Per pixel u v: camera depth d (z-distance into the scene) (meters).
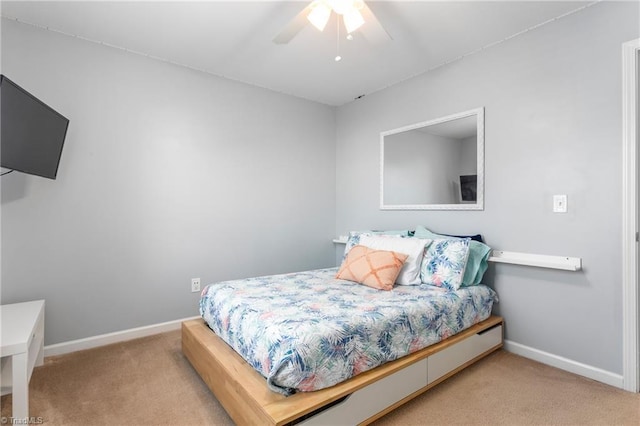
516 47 2.36
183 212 2.89
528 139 2.30
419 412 1.67
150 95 2.71
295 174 3.63
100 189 2.50
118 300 2.59
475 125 2.60
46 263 2.30
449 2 2.00
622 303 1.90
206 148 3.01
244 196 3.25
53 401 1.75
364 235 2.94
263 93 3.37
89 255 2.47
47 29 2.29
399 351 1.72
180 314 2.88
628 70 1.87
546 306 2.22
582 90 2.05
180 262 2.88
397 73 3.03
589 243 2.02
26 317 1.84
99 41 2.48
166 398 1.79
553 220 2.18
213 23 2.25
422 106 3.00
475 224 2.61
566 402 1.75
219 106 3.08
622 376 1.90
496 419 1.61
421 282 2.42
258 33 2.37
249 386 1.44
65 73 2.36
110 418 1.62
